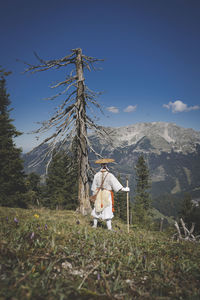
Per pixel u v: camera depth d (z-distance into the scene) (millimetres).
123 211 33594
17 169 16078
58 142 9273
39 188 28500
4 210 6191
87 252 2809
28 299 1431
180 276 2441
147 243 3756
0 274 1774
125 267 2518
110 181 5484
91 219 7699
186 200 29547
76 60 9844
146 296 1926
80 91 9594
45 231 3354
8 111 17391
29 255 2289
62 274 2137
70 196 29141
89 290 1854
